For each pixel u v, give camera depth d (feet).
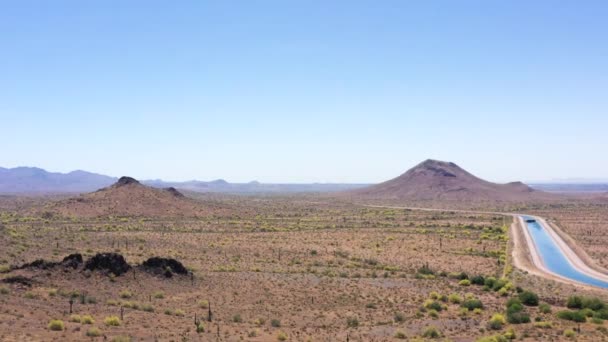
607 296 217.97
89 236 366.63
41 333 123.03
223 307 179.11
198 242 363.15
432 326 158.61
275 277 242.78
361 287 226.79
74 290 182.39
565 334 149.69
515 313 173.17
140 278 207.10
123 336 126.52
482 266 294.66
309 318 169.68
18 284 178.50
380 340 141.38
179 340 129.39
